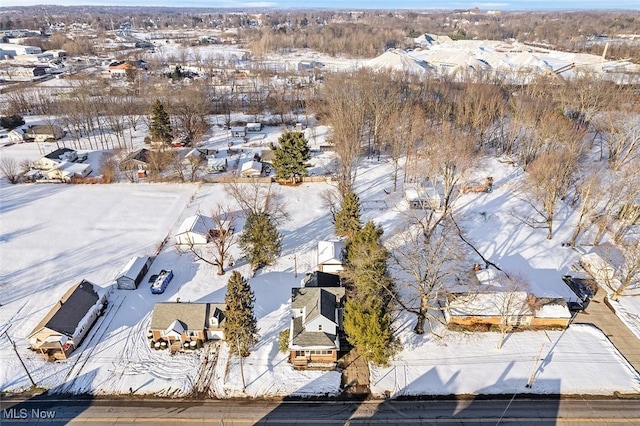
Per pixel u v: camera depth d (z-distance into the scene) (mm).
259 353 36906
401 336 38438
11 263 48938
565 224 55969
